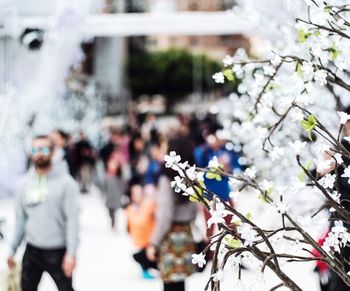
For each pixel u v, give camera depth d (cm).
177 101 9950
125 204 1928
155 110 10462
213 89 9700
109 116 5681
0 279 809
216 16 1750
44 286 1189
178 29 1827
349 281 389
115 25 1817
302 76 435
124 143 2666
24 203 811
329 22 407
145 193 1324
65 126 2661
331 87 512
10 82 1852
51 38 1711
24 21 1641
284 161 615
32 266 806
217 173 408
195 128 2152
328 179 389
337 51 421
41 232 798
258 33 674
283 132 597
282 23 562
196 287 1160
